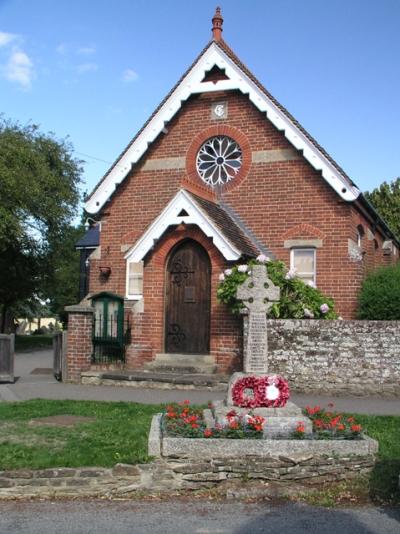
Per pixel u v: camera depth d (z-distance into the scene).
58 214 33.38
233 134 18.55
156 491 7.83
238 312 15.40
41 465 7.84
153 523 6.89
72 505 7.43
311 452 8.11
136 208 19.31
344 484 8.02
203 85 18.72
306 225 17.50
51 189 34.38
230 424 8.51
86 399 13.11
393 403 12.85
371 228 19.97
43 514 7.12
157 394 13.86
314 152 17.31
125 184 19.52
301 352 14.10
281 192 17.84
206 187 18.62
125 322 17.36
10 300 37.59
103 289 19.39
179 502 7.61
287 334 14.21
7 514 7.11
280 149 18.00
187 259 16.95
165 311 17.05
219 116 18.77
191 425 8.66
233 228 17.06
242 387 9.42
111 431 9.57
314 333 14.05
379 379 13.62
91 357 16.58
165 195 19.05
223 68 18.48
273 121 17.80
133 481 7.79
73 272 51.31
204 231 16.03
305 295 15.27
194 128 19.02
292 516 7.16
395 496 7.68
